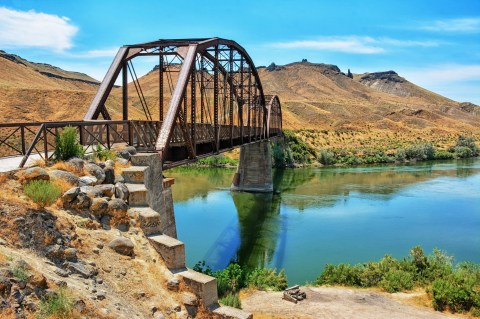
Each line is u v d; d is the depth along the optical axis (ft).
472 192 200.75
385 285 84.07
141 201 43.91
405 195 193.88
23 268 26.05
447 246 121.39
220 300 61.05
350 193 199.41
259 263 105.19
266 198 187.73
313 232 134.00
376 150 357.00
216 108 83.25
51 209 34.63
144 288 34.37
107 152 48.75
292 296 74.28
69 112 377.91
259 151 201.87
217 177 247.70
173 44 72.84
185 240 123.75
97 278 31.76
